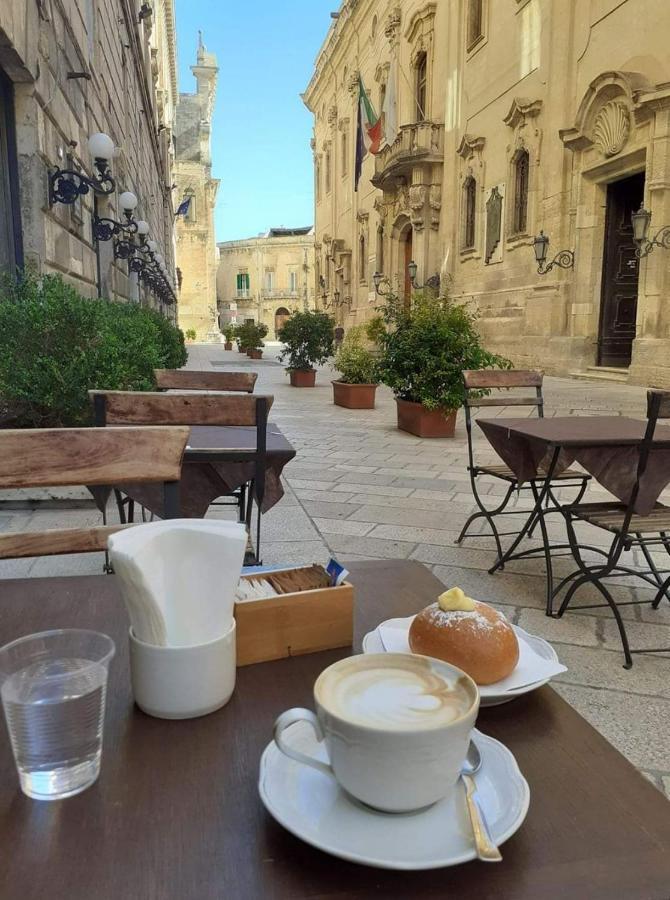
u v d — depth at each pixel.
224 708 0.94
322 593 1.10
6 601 1.33
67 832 0.71
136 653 0.91
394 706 0.73
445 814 0.72
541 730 0.93
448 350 7.50
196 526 0.94
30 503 4.31
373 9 25.27
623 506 3.02
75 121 7.82
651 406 2.53
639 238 11.09
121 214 11.78
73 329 4.64
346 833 0.69
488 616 1.02
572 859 0.69
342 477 5.57
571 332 14.00
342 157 30.95
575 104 13.55
